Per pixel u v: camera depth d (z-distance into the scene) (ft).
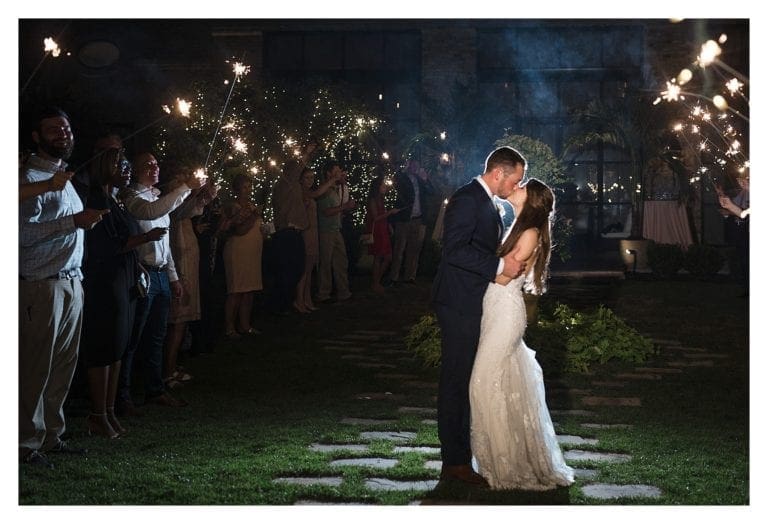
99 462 17.71
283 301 40.04
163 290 22.68
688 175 60.23
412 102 70.74
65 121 17.44
